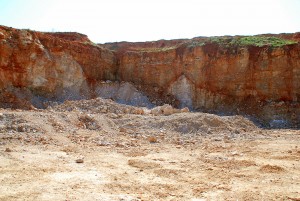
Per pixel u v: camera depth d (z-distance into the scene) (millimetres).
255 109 23344
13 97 22094
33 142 12258
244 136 15766
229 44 25891
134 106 24828
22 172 8219
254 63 24281
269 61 23750
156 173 8602
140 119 18000
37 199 6328
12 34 23656
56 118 16234
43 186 7160
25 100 22344
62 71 25531
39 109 21828
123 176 8227
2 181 7422
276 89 23406
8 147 11133
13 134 13164
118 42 32875
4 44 22578
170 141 14172
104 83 27500
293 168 9297
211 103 25281
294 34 29875
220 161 10055
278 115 22312
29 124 14461
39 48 24266
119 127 16984
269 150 12000
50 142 12469
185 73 26969
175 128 16766
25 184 7270
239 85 24672
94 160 9953
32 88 23672
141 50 30797
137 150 11867
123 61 29812
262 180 8055
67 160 9773
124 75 29594
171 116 18516
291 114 22047
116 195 6699
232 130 17000
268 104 23125
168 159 10414
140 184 7559
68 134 14250
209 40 27453
